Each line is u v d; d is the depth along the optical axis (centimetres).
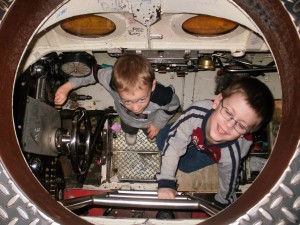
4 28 110
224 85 279
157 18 177
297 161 100
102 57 281
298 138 100
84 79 243
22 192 105
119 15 192
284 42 113
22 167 117
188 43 214
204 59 246
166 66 263
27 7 118
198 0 162
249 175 271
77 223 107
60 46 217
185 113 200
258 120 169
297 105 106
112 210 257
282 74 117
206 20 195
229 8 156
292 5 107
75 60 228
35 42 195
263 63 263
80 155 226
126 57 194
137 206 151
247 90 167
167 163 196
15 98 196
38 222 104
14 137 121
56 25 192
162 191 185
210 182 272
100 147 289
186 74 293
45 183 234
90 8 171
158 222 122
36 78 224
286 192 101
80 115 222
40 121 212
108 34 211
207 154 213
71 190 277
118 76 189
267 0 112
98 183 289
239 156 193
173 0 169
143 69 189
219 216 110
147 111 222
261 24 123
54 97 258
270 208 101
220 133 176
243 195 114
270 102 175
